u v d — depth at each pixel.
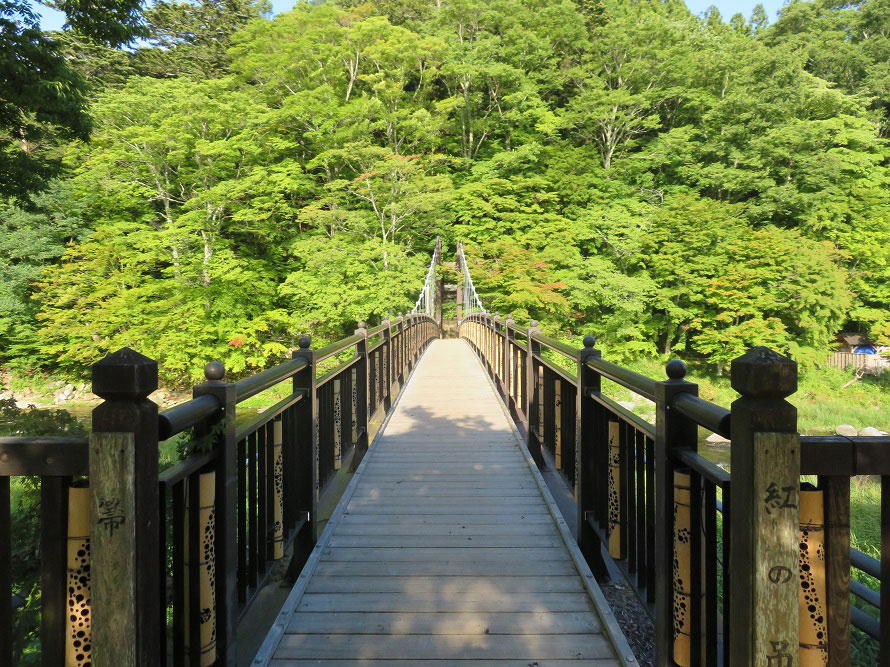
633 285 20.39
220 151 19.45
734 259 21.30
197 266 19.27
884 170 26.69
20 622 2.44
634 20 30.80
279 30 26.12
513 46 29.48
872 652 3.02
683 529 1.73
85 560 1.41
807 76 27.55
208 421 1.83
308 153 25.58
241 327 19.20
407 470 4.64
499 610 2.56
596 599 2.58
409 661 2.19
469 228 25.53
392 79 26.69
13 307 18.41
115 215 22.02
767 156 25.30
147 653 1.35
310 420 3.23
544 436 4.38
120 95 19.22
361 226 20.89
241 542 2.22
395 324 7.57
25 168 8.34
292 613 2.53
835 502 1.29
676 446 1.81
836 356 23.69
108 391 1.32
